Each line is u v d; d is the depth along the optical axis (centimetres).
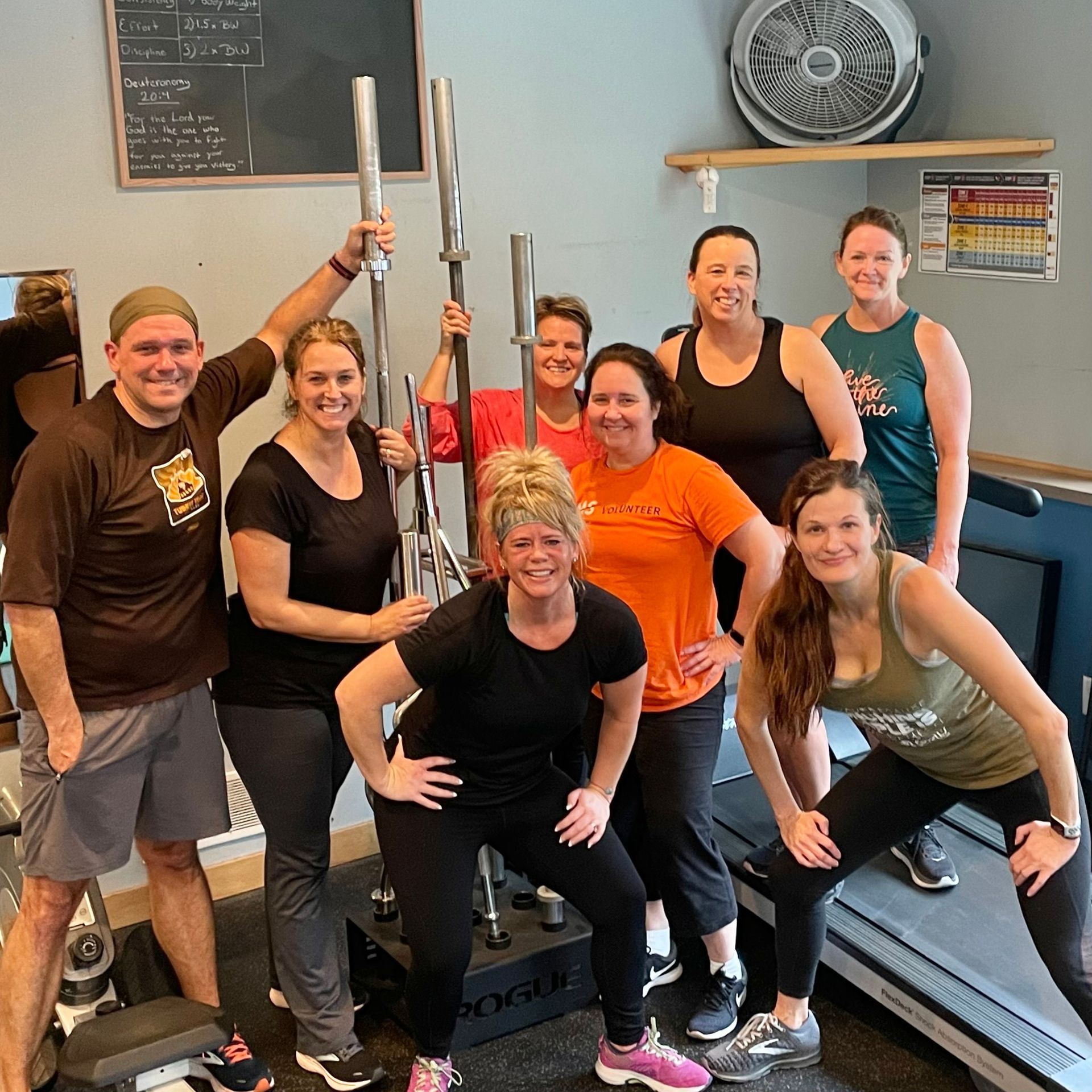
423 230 339
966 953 279
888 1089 268
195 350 244
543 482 225
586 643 239
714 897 278
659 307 382
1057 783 224
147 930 316
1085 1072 239
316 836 271
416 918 246
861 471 232
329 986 275
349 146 326
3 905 292
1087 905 231
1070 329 367
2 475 294
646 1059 267
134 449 242
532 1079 275
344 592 264
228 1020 239
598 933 258
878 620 231
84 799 249
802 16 363
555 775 257
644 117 368
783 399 284
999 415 393
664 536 266
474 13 336
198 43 304
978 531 386
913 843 307
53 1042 280
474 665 234
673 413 273
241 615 268
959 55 384
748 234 284
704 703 277
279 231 322
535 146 352
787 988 269
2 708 299
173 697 256
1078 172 357
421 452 278
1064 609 366
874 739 332
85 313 305
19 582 233
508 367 360
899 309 307
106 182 302
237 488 255
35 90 291
